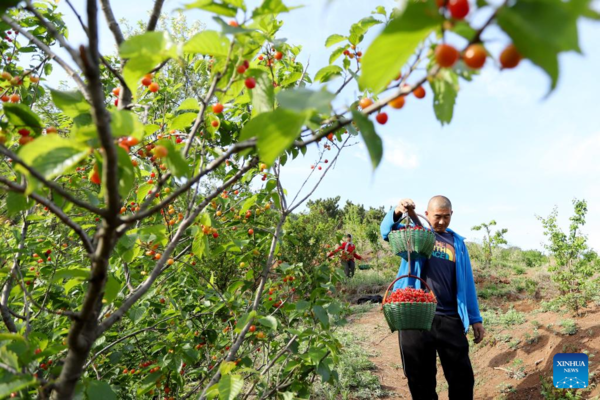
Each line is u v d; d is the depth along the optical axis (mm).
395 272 11359
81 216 2961
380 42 616
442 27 637
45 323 2801
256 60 2090
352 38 2170
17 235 2619
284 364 3062
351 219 16797
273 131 781
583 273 5617
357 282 10398
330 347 2514
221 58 1318
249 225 3338
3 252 2293
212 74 1364
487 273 9000
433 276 3680
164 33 1079
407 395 4695
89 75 803
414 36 611
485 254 10234
